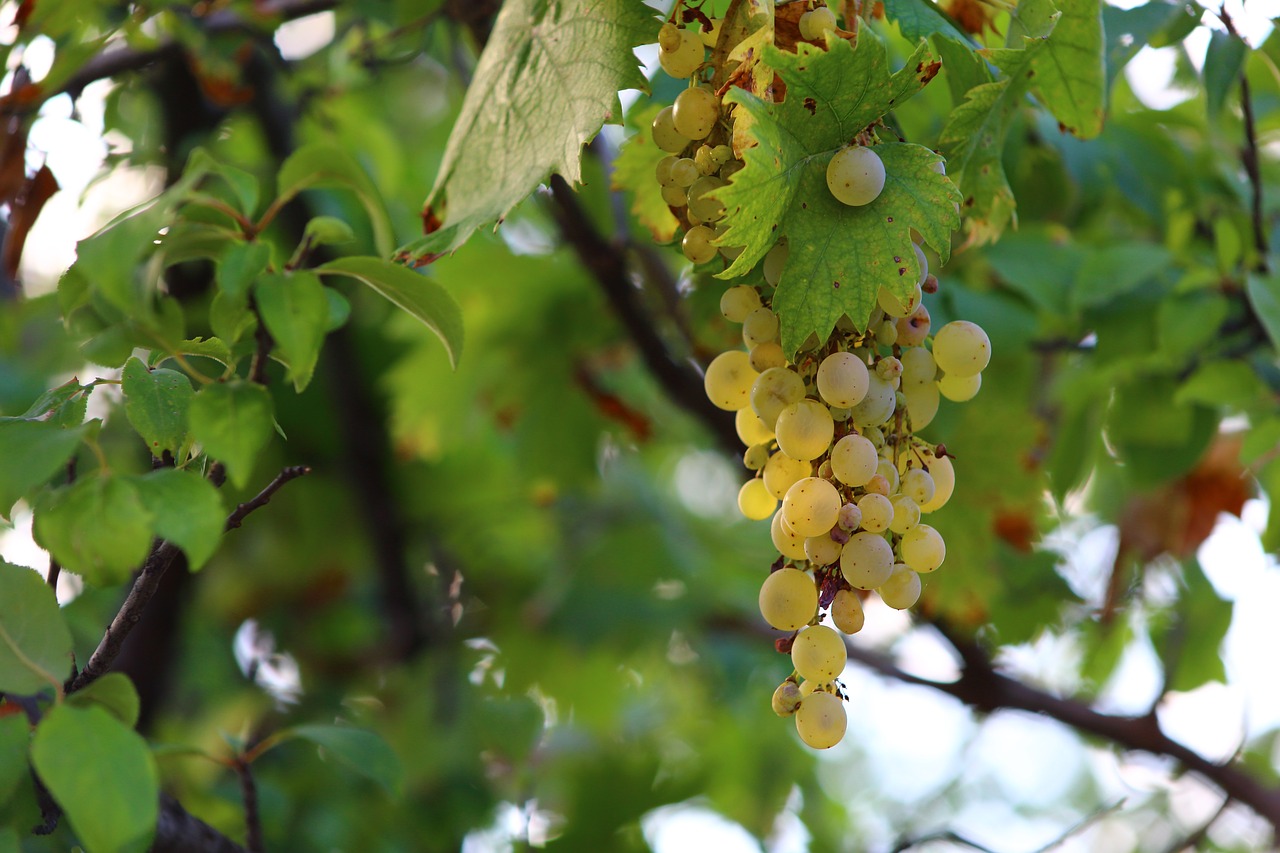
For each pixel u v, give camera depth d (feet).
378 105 6.96
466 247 5.51
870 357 2.91
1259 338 4.42
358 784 5.50
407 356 6.29
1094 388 5.03
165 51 4.94
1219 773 5.75
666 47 2.95
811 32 2.89
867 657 6.17
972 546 4.85
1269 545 5.33
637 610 7.13
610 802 5.75
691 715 8.36
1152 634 6.52
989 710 5.95
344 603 7.50
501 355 5.84
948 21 3.17
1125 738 5.83
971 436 4.70
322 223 2.95
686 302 4.47
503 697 6.22
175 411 2.96
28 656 2.87
